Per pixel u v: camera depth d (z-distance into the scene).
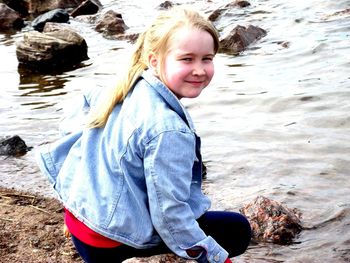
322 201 7.34
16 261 6.01
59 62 14.49
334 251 6.32
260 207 6.83
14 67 14.70
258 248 6.43
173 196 3.76
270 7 17.95
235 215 4.47
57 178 4.26
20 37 18.45
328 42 13.83
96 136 4.15
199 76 4.07
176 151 3.79
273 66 12.83
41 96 12.27
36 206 7.36
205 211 4.20
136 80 4.13
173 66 4.04
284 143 9.08
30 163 8.89
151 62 4.14
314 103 10.45
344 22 15.21
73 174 4.17
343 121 9.62
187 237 3.86
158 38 4.06
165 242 3.89
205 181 8.11
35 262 5.99
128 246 4.08
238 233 4.49
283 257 6.27
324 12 16.48
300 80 11.68
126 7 21.39
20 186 8.06
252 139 9.34
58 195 4.20
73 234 4.14
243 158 8.72
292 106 10.47
